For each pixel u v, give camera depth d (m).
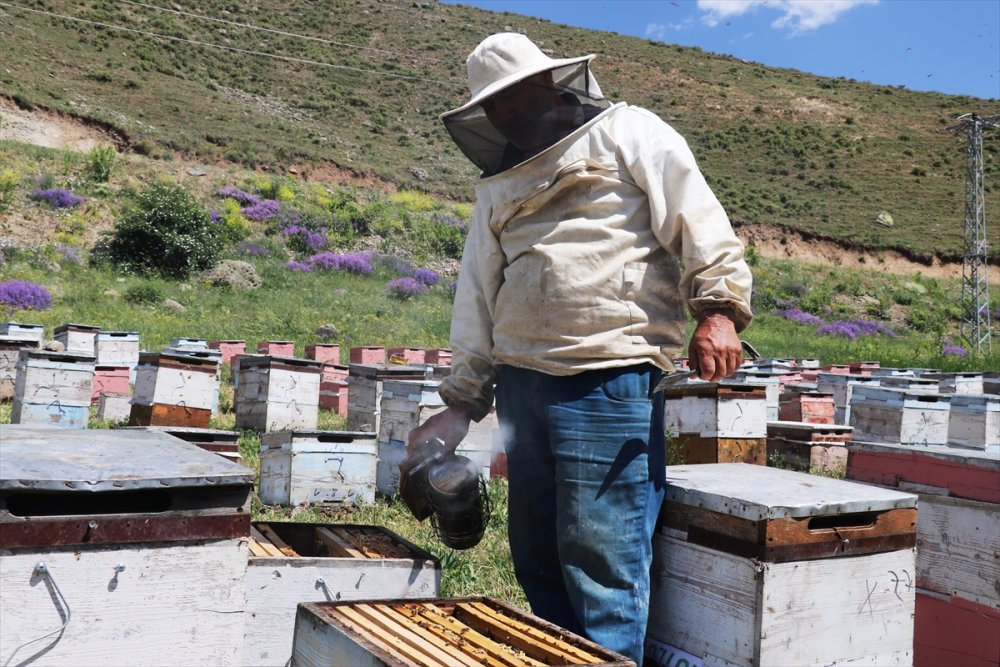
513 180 2.68
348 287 31.25
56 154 37.59
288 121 62.34
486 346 2.89
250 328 23.02
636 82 88.06
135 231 29.45
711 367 2.44
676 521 2.71
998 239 56.50
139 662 2.01
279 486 5.71
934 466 3.51
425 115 73.12
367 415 9.77
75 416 8.93
